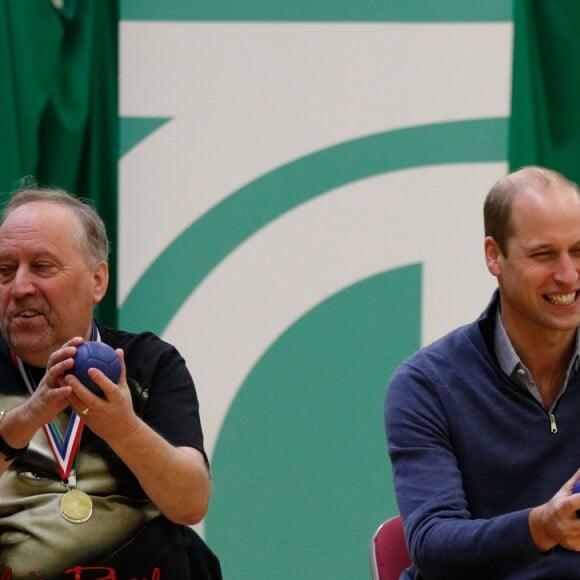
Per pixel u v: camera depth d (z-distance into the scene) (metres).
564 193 10.62
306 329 16.77
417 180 16.73
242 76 16.73
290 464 16.70
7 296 10.39
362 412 16.70
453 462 10.73
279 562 16.70
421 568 10.15
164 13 16.72
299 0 16.70
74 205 10.79
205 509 10.42
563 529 9.02
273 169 16.77
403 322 16.73
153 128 16.77
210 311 16.78
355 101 16.75
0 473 9.84
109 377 9.41
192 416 10.82
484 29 16.69
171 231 16.77
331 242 16.77
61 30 16.48
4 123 16.22
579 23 16.77
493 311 11.24
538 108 16.72
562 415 10.88
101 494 10.52
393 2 16.70
